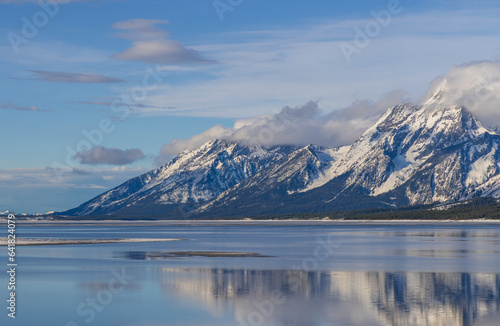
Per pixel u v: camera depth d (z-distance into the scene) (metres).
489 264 131.75
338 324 73.38
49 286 102.12
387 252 167.00
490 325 72.25
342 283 103.25
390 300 87.19
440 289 96.31
